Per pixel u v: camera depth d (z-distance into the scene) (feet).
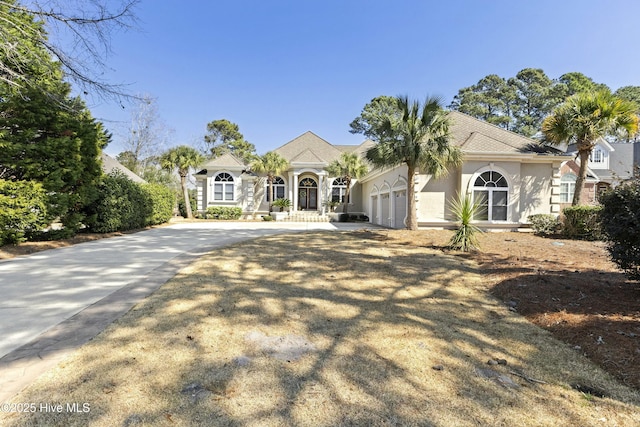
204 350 10.94
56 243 34.96
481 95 152.87
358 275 21.75
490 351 11.64
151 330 12.39
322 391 8.83
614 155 90.12
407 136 41.57
